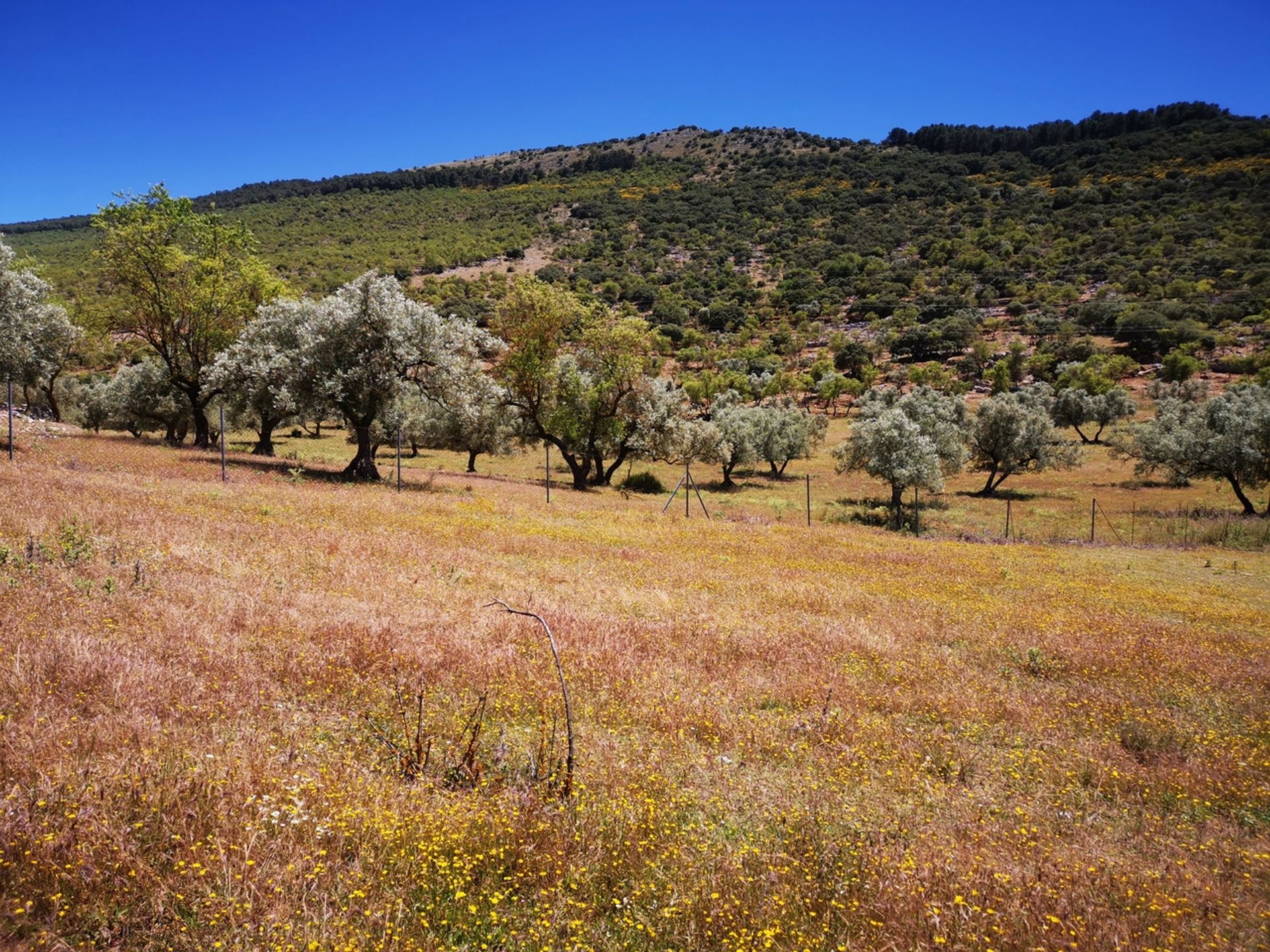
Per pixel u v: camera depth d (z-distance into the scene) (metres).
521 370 44.50
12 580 9.36
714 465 71.50
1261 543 37.19
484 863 4.70
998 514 48.94
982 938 4.16
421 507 24.89
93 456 27.03
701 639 11.89
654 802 5.67
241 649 8.62
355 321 31.38
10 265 28.70
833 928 4.39
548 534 22.98
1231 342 117.81
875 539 32.06
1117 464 72.06
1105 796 7.30
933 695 10.06
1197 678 12.00
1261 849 5.98
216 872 4.07
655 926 4.27
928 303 168.25
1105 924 4.39
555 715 7.81
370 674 8.38
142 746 5.55
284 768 5.57
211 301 40.41
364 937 3.71
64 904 3.80
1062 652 13.10
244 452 42.81
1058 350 125.56
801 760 7.43
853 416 107.56
